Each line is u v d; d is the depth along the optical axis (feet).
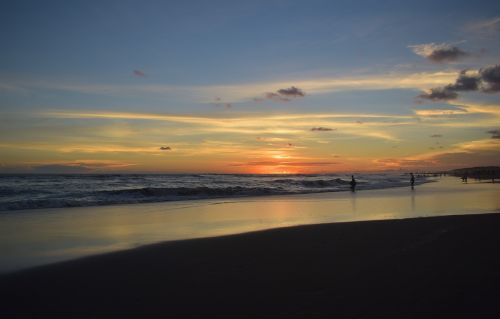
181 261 27.32
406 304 18.28
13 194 89.51
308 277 22.75
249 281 22.40
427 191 111.45
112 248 32.71
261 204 74.23
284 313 17.79
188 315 17.95
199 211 62.03
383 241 31.63
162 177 209.15
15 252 31.42
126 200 81.00
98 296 20.63
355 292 20.01
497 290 19.71
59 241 36.35
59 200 73.72
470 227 36.60
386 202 75.20
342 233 35.83
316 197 92.84
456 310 17.46
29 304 19.75
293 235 35.60
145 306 19.13
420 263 24.75
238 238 34.99
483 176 278.67
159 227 44.88
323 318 17.08
